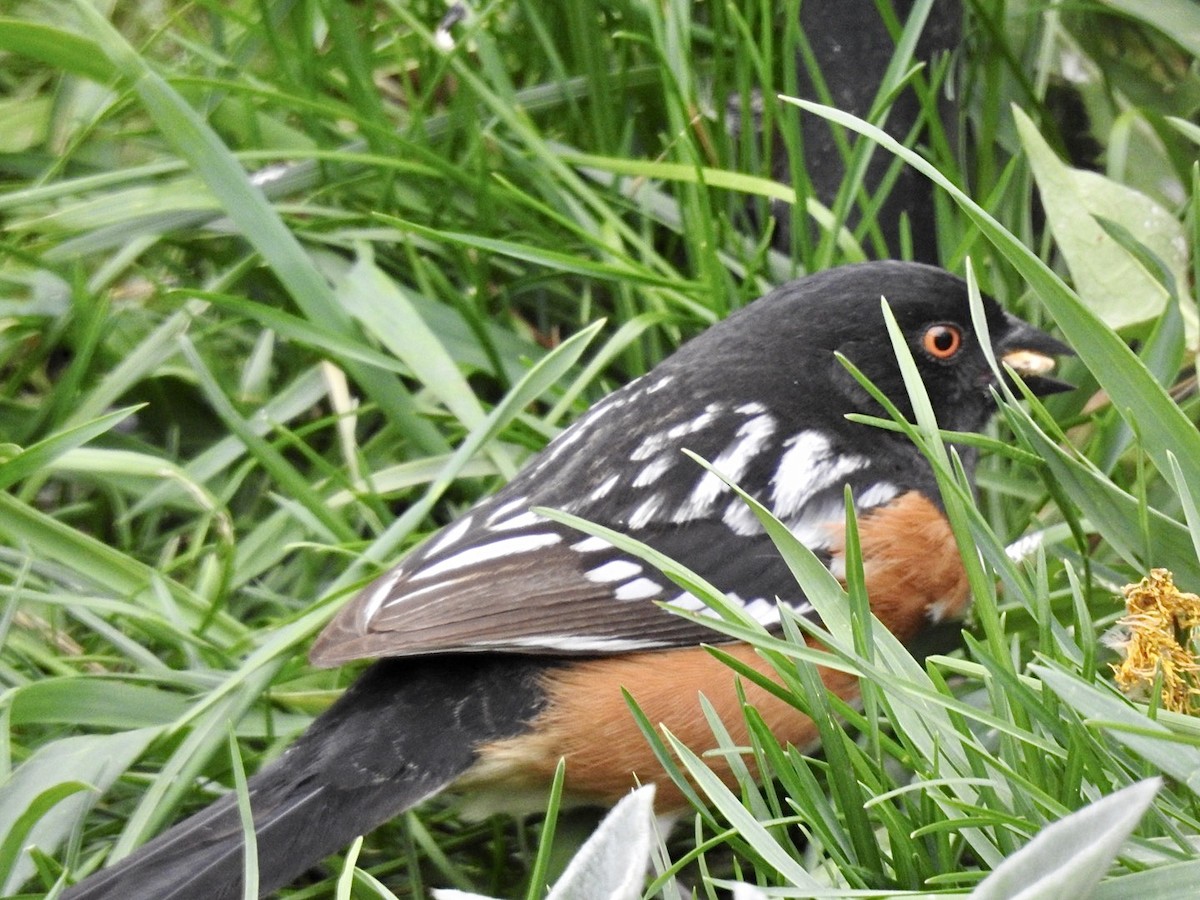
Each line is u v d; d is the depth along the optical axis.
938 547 5.57
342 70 7.67
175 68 7.69
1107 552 5.80
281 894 5.38
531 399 5.87
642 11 7.52
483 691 5.09
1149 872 3.61
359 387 7.05
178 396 7.07
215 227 7.08
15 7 7.78
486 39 7.36
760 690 5.09
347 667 6.07
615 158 7.16
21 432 6.73
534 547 5.26
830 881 4.38
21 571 5.66
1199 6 6.69
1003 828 4.10
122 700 5.53
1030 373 6.00
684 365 5.87
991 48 7.04
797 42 7.30
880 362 5.79
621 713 5.08
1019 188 7.02
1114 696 4.08
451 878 5.37
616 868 3.62
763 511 4.34
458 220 7.29
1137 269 6.32
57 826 5.06
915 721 4.29
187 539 6.82
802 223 6.70
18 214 7.44
